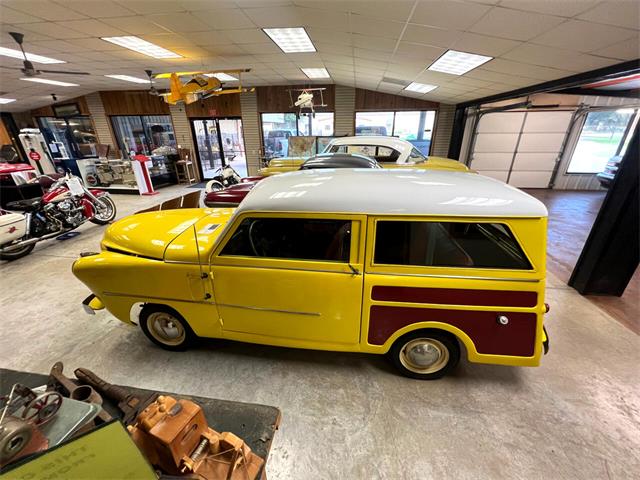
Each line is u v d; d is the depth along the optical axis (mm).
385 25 3570
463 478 1440
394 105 9008
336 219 1627
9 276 3582
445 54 4223
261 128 10102
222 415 1105
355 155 5184
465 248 1600
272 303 1838
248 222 1725
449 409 1801
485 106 8414
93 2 3539
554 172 8586
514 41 3248
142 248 2000
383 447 1589
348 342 1884
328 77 7977
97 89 9977
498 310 1637
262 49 5434
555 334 2461
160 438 763
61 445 541
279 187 1803
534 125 8227
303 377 2049
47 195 4531
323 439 1632
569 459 1517
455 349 1859
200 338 2340
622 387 1939
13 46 5277
